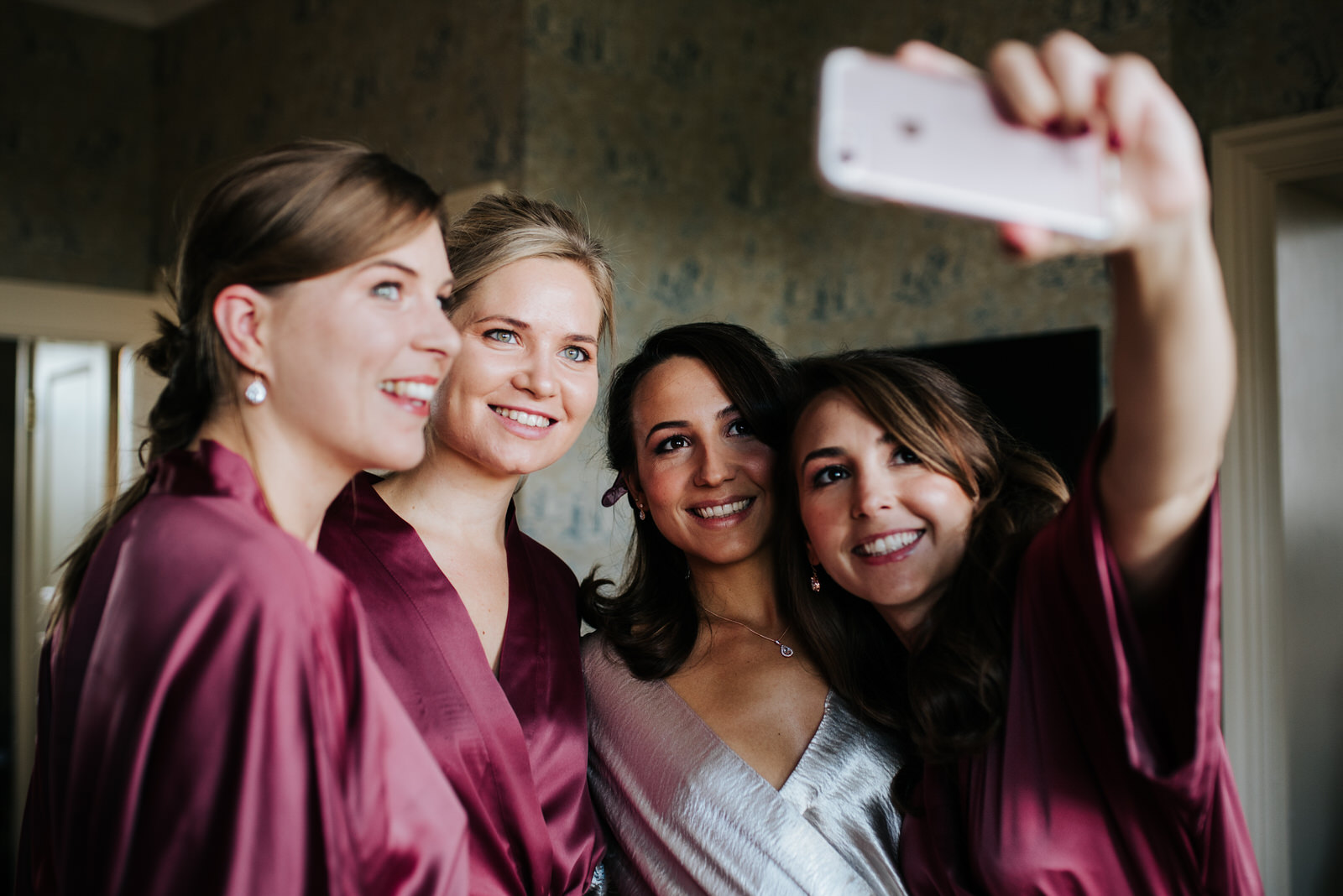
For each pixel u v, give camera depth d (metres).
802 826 1.24
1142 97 0.54
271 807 0.73
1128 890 0.95
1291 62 2.72
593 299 1.37
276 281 0.84
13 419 5.41
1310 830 2.75
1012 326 3.31
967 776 1.08
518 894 1.21
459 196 3.27
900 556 1.14
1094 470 0.84
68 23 4.33
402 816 0.84
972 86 0.50
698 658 1.43
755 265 3.86
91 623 0.79
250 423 0.87
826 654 1.34
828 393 1.21
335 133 3.76
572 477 3.18
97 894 0.73
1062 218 0.51
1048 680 0.98
